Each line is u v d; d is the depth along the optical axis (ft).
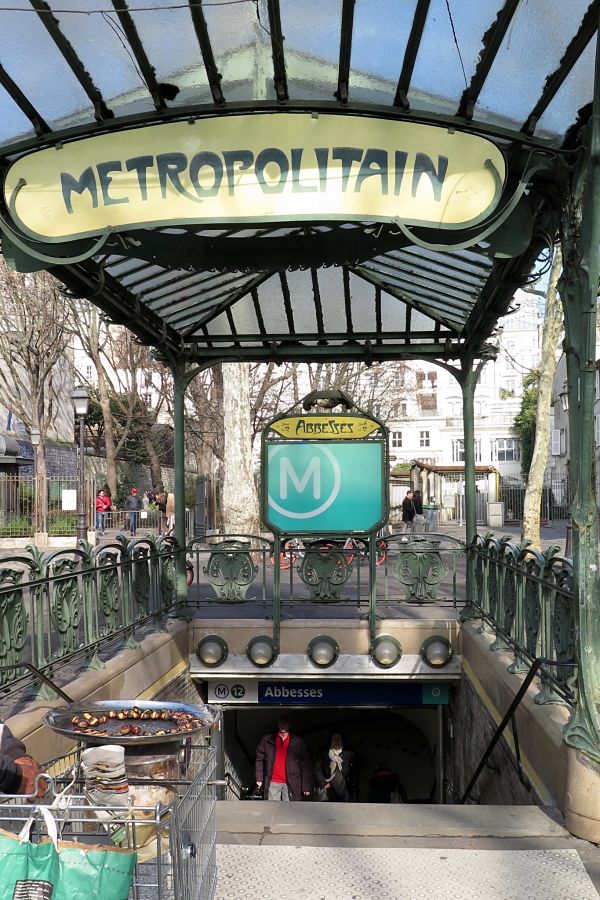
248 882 13.08
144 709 13.01
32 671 17.06
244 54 15.07
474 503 32.65
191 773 12.89
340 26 14.15
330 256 20.34
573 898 12.48
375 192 16.10
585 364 14.99
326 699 33.35
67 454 133.08
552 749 16.15
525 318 208.74
